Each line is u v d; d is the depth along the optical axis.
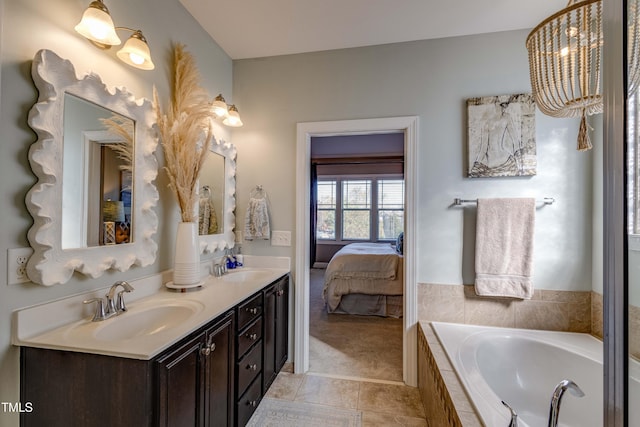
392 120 2.35
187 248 1.81
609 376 0.82
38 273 1.12
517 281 2.12
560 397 1.11
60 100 1.21
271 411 1.98
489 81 2.22
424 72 2.31
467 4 1.93
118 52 1.45
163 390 1.09
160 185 1.82
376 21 2.11
